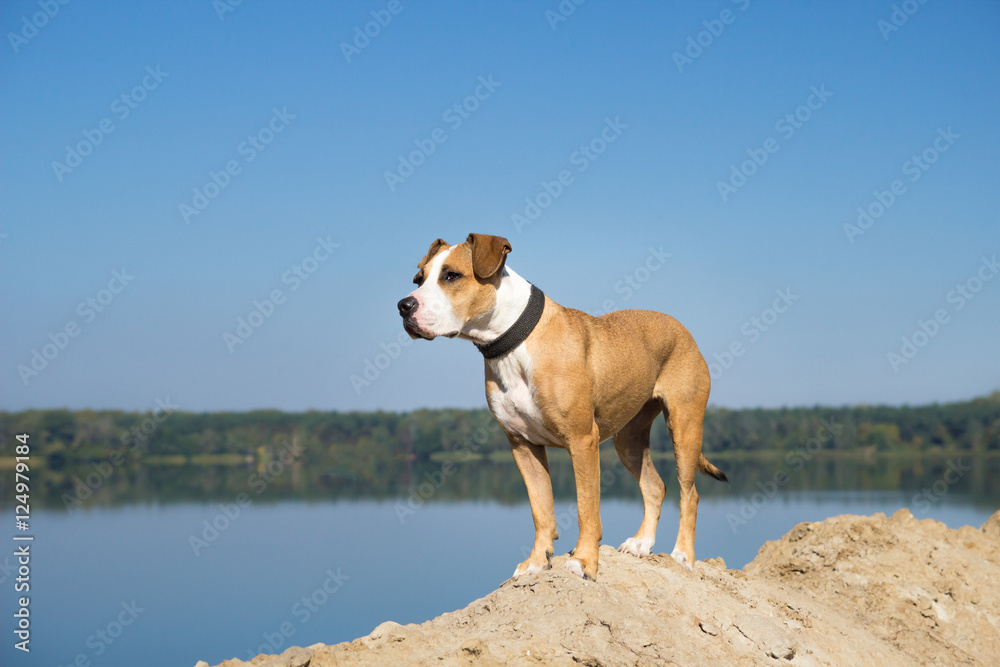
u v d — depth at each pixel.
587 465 5.46
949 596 8.10
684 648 4.95
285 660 4.29
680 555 6.48
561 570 5.33
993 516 10.80
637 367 6.02
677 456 6.57
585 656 4.42
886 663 6.48
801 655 5.80
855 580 8.45
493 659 4.28
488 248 5.26
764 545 10.01
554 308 5.62
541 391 5.37
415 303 5.18
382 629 5.27
